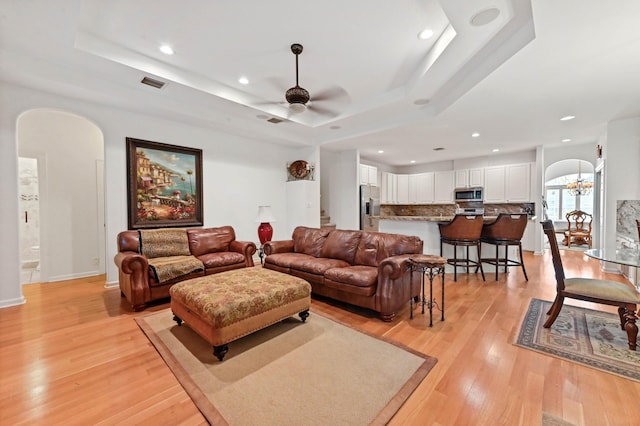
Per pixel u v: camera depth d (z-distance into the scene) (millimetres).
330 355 2051
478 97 3287
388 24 2422
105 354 2066
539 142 5766
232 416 1456
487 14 2043
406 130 4770
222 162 4953
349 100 4223
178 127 4367
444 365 1910
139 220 3928
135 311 2895
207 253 3992
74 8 2092
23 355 2047
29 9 2078
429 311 2836
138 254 3115
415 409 1505
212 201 4824
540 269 4715
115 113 3727
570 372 1811
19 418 1447
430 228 4594
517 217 3934
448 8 1981
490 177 7062
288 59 3016
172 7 2227
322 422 1419
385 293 2635
